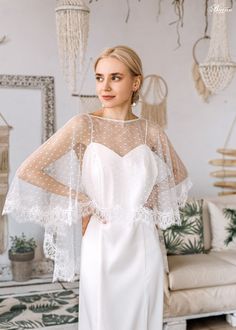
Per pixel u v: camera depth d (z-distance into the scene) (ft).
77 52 11.32
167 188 6.66
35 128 13.87
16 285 13.08
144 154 6.26
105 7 14.07
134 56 6.09
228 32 15.08
